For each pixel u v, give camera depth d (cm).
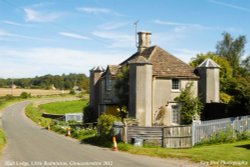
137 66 3556
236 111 3281
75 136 3481
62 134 3853
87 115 4672
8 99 11288
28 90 15138
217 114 3594
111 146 2652
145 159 2053
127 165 1853
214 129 2780
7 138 3331
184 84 3831
